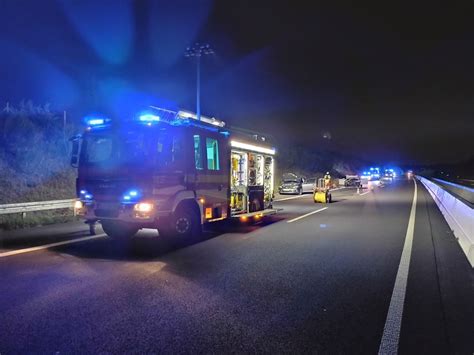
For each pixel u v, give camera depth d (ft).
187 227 34.09
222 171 39.17
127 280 21.81
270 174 51.31
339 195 111.96
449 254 29.45
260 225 45.91
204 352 13.04
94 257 27.89
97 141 31.91
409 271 24.27
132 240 35.01
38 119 79.97
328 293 19.69
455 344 13.97
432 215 57.77
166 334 14.46
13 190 59.31
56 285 20.76
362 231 41.19
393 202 84.43
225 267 24.99
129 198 29.99
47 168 69.46
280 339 14.15
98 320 15.79
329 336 14.47
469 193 98.02
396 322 15.92
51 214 51.49
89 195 31.86
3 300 18.22
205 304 17.85
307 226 45.06
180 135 32.86
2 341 13.78
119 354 12.85
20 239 35.32
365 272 23.94
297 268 24.82
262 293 19.58
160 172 30.55
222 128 39.22
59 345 13.47
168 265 25.49
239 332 14.73
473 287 20.93
